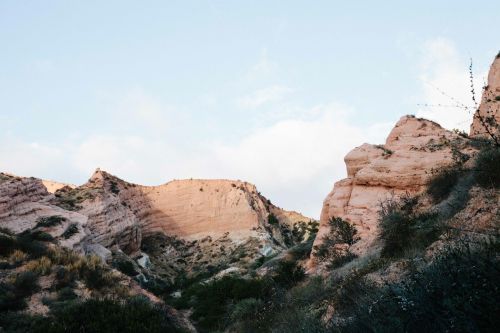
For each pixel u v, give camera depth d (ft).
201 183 255.70
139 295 84.89
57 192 193.26
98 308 70.38
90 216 164.86
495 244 20.29
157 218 235.61
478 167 42.45
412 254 35.68
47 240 113.19
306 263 106.52
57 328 61.46
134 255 183.21
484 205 36.09
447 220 41.04
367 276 37.73
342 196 101.96
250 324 60.39
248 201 247.09
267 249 196.75
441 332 15.23
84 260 92.89
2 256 85.25
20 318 65.05
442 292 16.19
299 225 263.49
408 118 108.47
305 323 30.55
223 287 112.57
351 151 108.58
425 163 87.20
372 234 80.28
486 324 14.19
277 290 68.44
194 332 81.41
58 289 78.18
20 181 140.67
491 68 81.10
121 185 237.25
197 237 228.02
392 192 89.56
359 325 20.56
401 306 16.94
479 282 15.56
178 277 184.55
